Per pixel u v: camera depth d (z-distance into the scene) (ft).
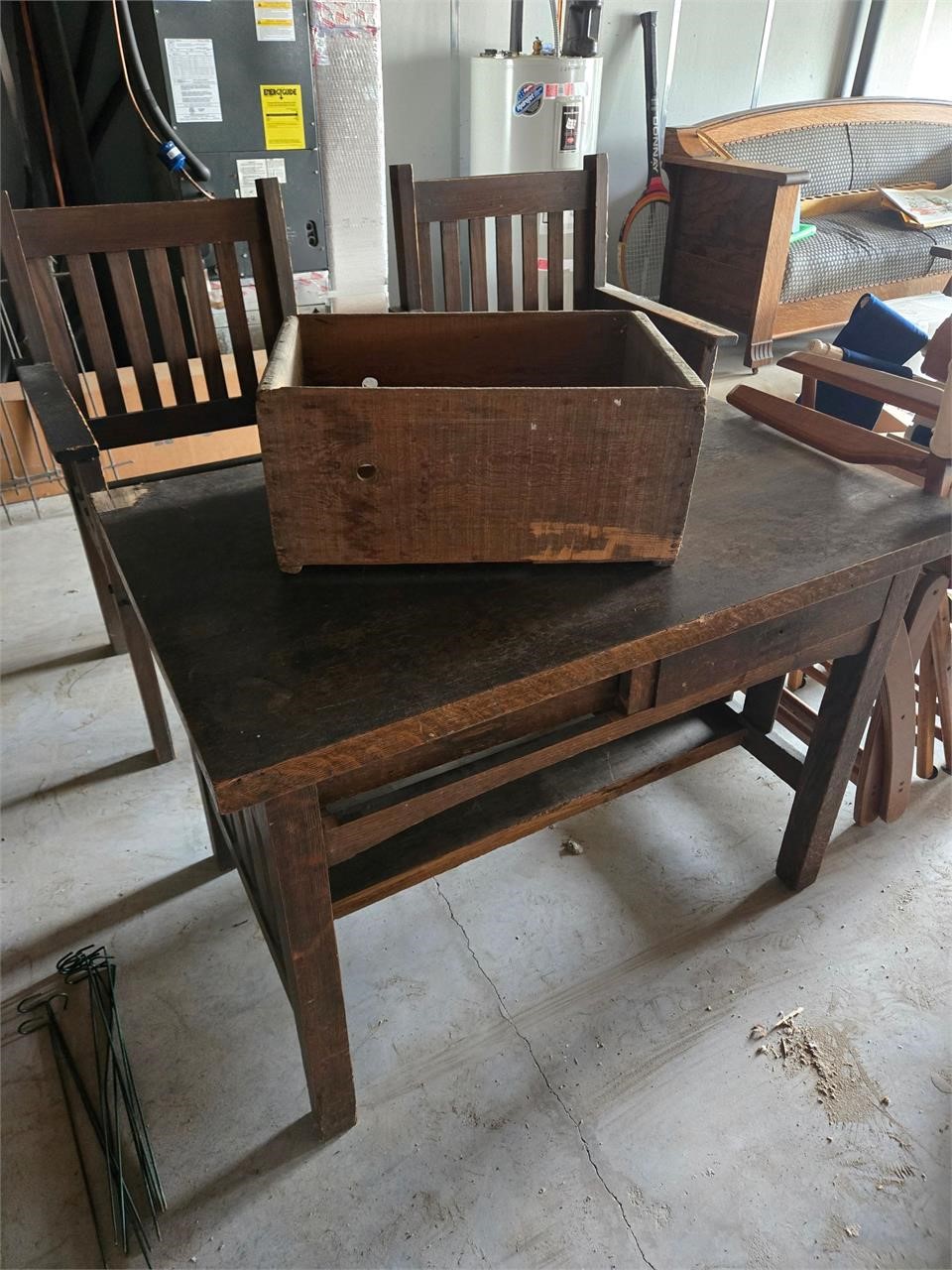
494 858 5.02
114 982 4.31
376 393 2.62
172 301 5.13
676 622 2.82
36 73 8.25
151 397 5.27
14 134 9.18
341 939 4.53
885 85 15.44
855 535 3.32
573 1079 3.91
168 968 4.40
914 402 3.87
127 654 6.68
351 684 2.58
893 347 5.45
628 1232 3.39
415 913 4.68
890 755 4.88
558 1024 4.13
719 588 3.00
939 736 5.54
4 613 7.10
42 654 6.66
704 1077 3.92
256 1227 3.40
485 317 3.68
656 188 12.80
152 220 4.91
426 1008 4.20
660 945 4.52
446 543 3.01
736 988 4.31
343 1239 3.37
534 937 4.56
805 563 3.14
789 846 4.70
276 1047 4.05
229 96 7.89
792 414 4.17
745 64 13.71
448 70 11.30
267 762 2.29
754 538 3.31
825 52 14.40
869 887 4.85
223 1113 3.78
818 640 3.61
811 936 4.57
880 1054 4.03
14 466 8.52
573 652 2.70
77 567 7.73
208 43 7.58
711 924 4.64
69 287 9.22
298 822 2.68
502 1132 3.71
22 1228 3.40
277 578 3.10
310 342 3.67
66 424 4.14
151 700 5.38
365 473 2.80
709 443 4.11
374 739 2.41
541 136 10.91
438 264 12.34
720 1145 3.67
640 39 12.54
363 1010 4.19
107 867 4.95
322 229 8.95
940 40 15.47
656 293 14.26
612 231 13.99
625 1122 3.75
